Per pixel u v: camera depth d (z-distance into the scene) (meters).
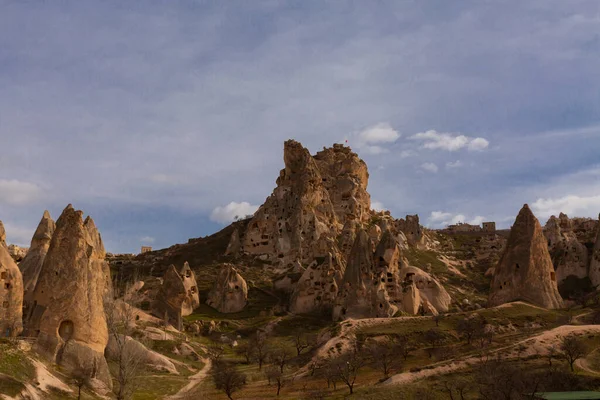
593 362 88.31
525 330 112.06
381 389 83.50
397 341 110.00
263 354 109.81
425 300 146.75
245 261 182.75
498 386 76.50
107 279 130.88
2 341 74.62
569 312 123.94
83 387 75.31
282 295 158.88
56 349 78.38
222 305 151.00
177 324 132.50
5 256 89.75
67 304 80.81
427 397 78.50
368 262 143.75
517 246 137.50
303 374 98.00
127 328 89.81
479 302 155.12
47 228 124.75
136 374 86.56
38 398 67.25
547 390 77.50
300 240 180.88
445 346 106.50
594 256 156.12
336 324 121.00
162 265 187.00
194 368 106.25
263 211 193.12
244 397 86.88
